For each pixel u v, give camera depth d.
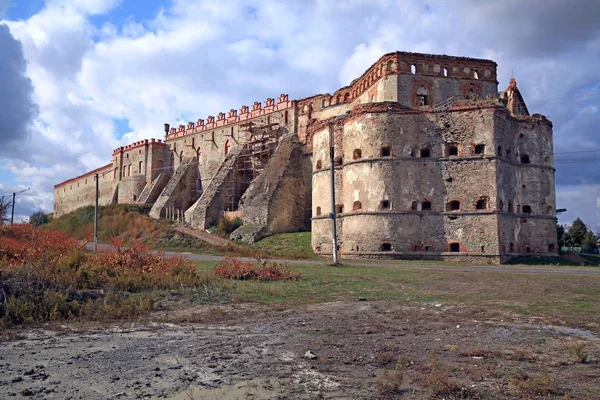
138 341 10.52
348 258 40.47
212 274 22.27
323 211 45.53
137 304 14.67
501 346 9.99
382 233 39.50
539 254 40.81
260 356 9.23
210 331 11.62
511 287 19.69
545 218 42.38
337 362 8.80
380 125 40.81
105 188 92.31
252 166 65.06
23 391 7.13
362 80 51.97
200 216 60.59
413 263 34.94
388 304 15.51
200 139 77.75
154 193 79.12
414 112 40.84
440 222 39.28
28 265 15.98
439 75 47.12
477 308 14.57
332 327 11.92
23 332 11.43
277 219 51.78
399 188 39.88
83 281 16.98
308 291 18.48
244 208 54.25
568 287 19.52
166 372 8.18
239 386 7.48
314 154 47.75
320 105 59.38
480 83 47.81
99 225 63.06
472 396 7.02
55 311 12.93
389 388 7.32
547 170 43.22
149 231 55.31
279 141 59.69
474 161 39.12
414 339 10.65
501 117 40.00
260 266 23.47
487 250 37.78
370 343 10.24
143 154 83.69
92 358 9.08
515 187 41.38
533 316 13.22
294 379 7.82
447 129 40.19
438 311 14.19
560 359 9.00
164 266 21.44
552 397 6.99
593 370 8.33
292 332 11.41
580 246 78.75
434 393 7.13
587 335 10.97
